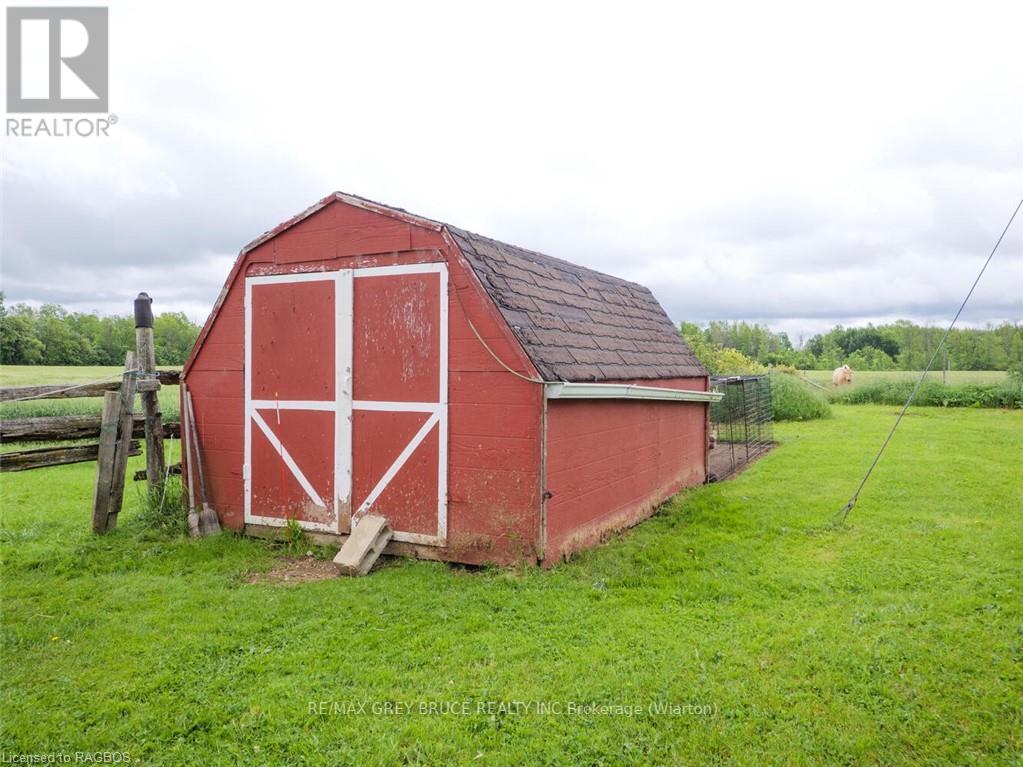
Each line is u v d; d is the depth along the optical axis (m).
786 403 21.73
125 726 3.52
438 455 6.42
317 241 7.05
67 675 4.12
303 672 4.12
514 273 7.32
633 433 8.26
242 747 3.33
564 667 4.13
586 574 6.04
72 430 7.63
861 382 28.38
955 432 16.80
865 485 10.19
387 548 6.70
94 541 7.25
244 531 7.54
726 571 6.16
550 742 3.34
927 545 6.88
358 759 3.20
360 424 6.81
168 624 4.92
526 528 6.05
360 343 6.81
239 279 7.52
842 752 3.26
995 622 4.80
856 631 4.67
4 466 6.89
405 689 3.89
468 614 5.04
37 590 5.71
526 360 5.97
